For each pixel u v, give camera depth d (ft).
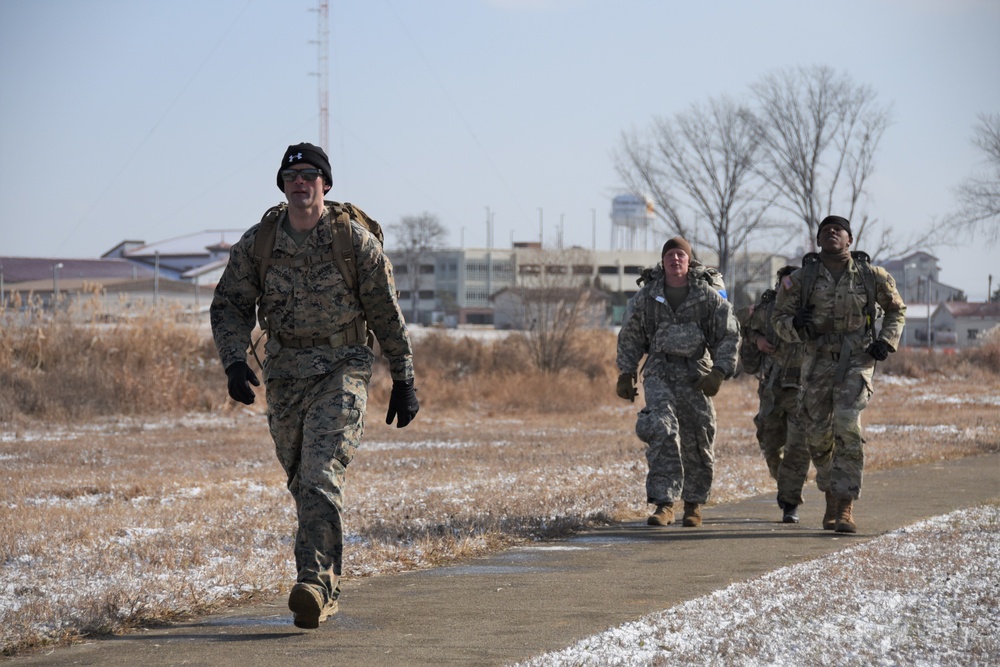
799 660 26.78
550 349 232.32
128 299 189.16
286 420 36.04
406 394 36.88
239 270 36.22
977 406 186.91
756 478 78.79
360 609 36.73
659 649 28.71
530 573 43.21
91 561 44.70
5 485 77.05
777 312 57.67
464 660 29.63
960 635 28.76
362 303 36.29
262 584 40.50
